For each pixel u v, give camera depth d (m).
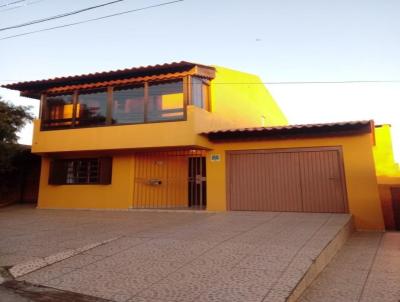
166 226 7.95
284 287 3.68
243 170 10.43
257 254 5.05
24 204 14.49
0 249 5.86
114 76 11.05
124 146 10.78
